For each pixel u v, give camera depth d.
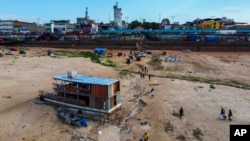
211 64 92.94
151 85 62.88
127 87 60.75
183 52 117.94
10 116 41.84
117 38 151.25
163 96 53.38
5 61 90.31
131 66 88.56
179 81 67.25
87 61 95.06
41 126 38.91
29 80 64.56
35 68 79.56
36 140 34.78
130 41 136.62
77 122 39.19
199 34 145.38
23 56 103.75
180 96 53.66
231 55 109.81
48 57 101.31
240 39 133.88
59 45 142.25
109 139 35.22
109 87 41.72
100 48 124.56
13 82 62.34
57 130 37.84
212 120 41.41
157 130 37.75
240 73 79.62
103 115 42.22
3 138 34.94
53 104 47.03
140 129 38.12
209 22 193.75
